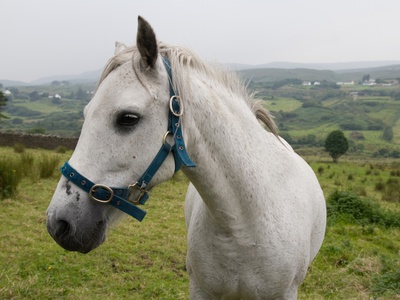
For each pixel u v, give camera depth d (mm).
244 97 2084
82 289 3701
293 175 2219
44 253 4461
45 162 8609
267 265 1943
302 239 2104
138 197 1615
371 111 92062
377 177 16188
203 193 1817
